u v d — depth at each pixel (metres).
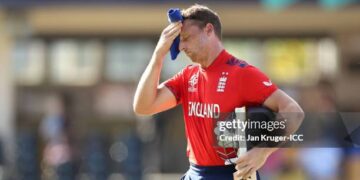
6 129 44.94
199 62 16.09
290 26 50.44
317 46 51.59
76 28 51.09
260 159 15.62
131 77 52.97
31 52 52.50
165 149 45.50
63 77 53.38
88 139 43.75
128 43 53.12
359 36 50.78
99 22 48.78
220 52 16.02
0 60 45.19
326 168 27.58
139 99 16.23
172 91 16.59
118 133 51.50
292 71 51.59
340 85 50.81
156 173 44.97
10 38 45.22
